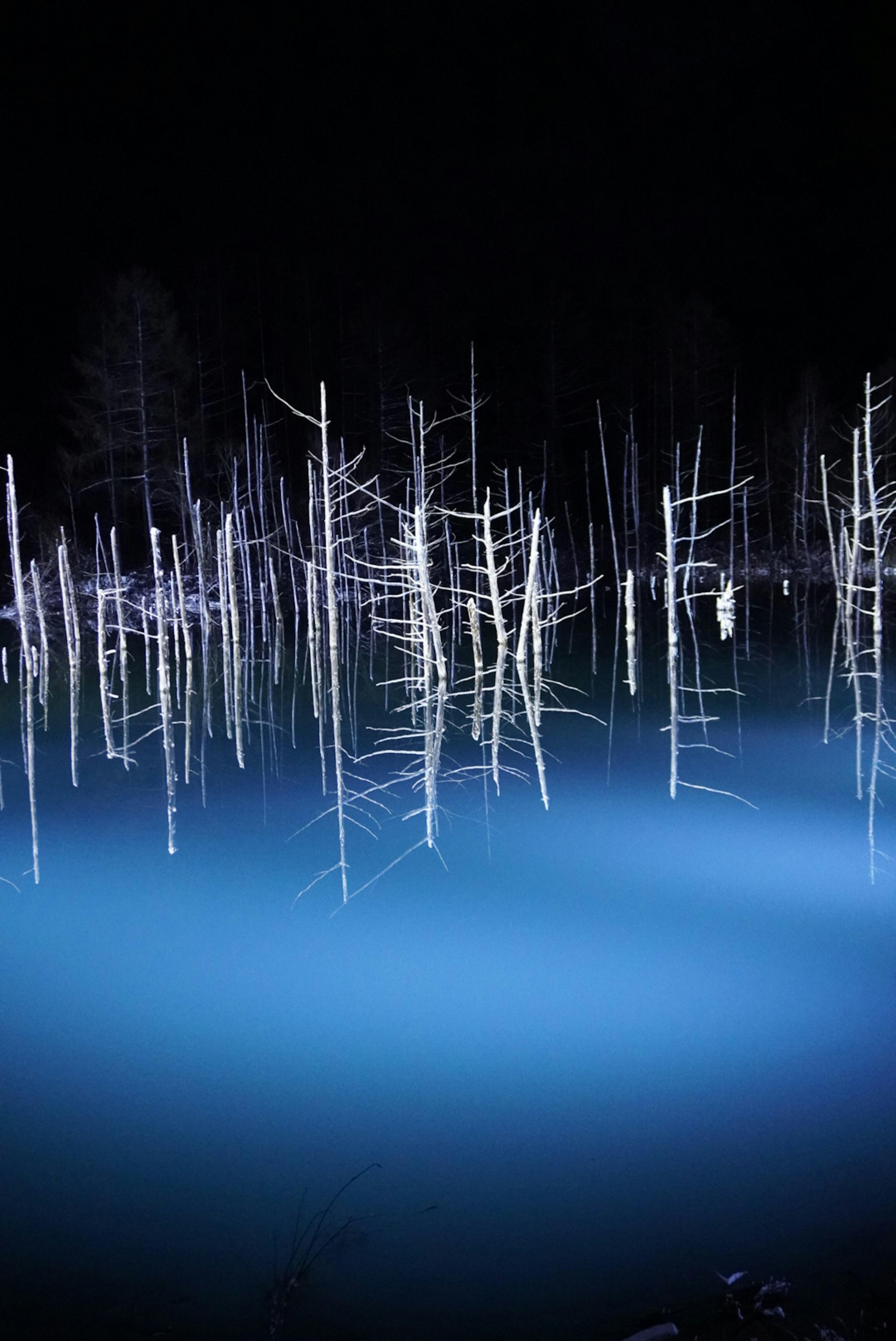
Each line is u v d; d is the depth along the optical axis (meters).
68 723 18.44
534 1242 5.12
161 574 33.81
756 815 11.94
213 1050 7.02
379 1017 7.41
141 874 10.37
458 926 8.98
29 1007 7.62
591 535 34.09
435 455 39.41
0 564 34.66
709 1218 5.27
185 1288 4.84
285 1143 5.97
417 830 11.66
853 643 24.39
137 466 36.47
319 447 39.28
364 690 21.55
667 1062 6.76
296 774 14.30
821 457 31.36
